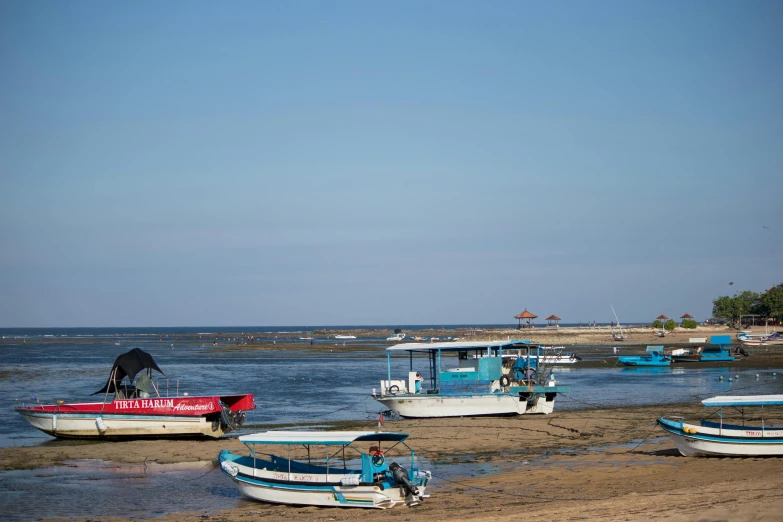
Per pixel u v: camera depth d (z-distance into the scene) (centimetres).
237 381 7181
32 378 7350
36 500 2567
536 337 16438
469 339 16312
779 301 17100
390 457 3219
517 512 2173
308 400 5544
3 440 3788
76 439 3725
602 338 16000
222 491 2692
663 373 7994
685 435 2961
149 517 2330
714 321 19475
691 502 2112
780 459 2828
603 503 2205
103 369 8569
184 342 18888
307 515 2302
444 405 4381
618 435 3719
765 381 6731
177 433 3675
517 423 4119
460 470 2928
